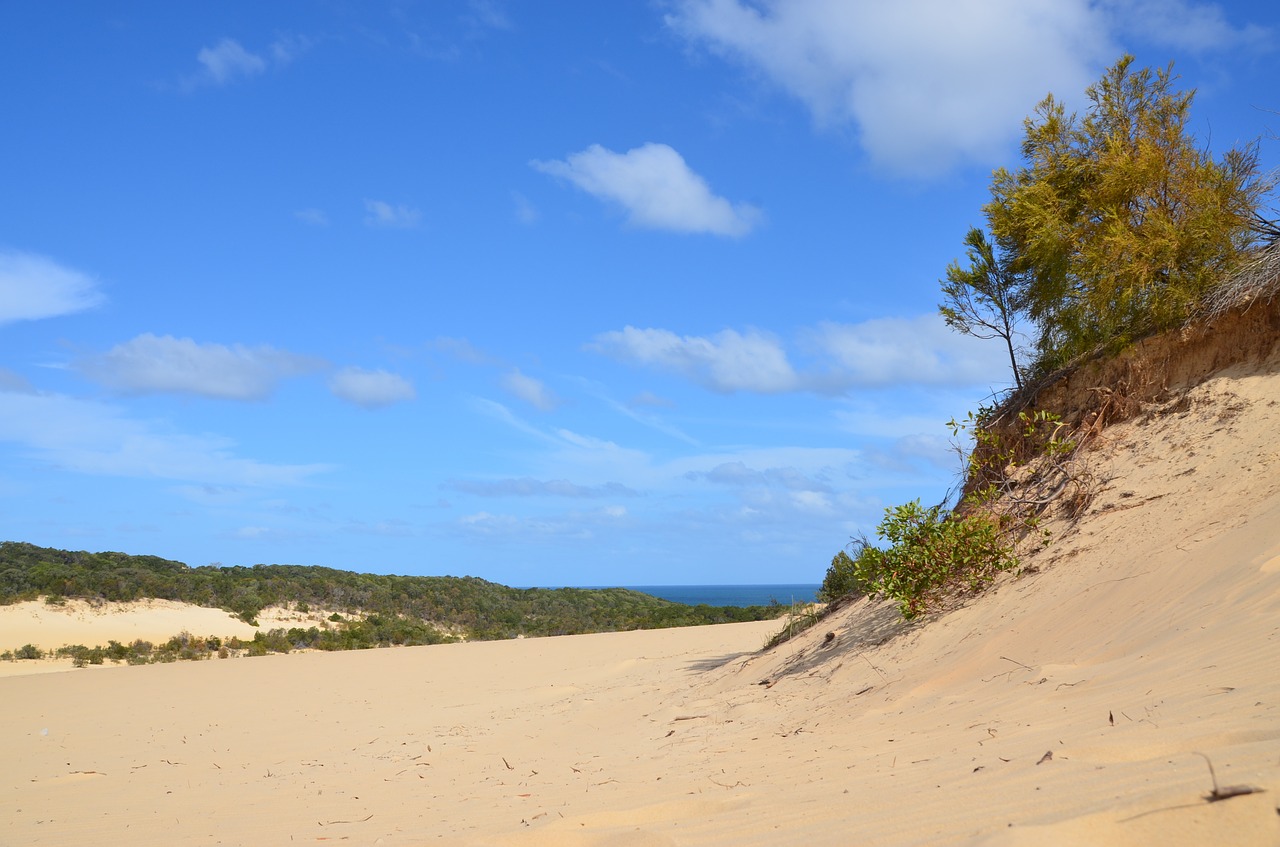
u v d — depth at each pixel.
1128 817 2.76
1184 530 8.63
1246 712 4.13
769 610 36.06
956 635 9.48
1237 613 6.37
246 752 12.52
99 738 14.36
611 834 4.29
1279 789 2.67
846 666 10.26
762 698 10.37
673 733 9.60
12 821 8.46
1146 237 11.62
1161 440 10.62
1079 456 11.45
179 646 33.94
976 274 14.11
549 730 11.70
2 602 37.91
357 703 16.88
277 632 36.97
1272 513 7.78
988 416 13.68
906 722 6.92
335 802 7.80
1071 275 12.37
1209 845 2.49
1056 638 8.02
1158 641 6.62
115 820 8.05
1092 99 13.05
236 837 6.40
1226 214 11.45
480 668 20.73
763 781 5.45
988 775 4.12
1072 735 4.67
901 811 3.75
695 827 4.22
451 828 5.48
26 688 19.80
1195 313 11.18
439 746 11.30
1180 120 12.40
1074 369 12.45
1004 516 11.48
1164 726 4.29
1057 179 12.99
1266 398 9.90
